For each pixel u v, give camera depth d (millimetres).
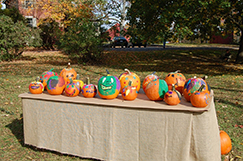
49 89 3240
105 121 2848
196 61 14508
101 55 13711
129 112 2744
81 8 16344
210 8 9578
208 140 2576
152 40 10023
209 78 9383
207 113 2562
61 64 13227
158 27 9812
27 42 13930
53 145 3137
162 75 10016
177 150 2623
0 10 19375
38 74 9750
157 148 2682
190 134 2588
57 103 3053
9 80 8398
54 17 18047
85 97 3184
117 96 3311
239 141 3760
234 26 12945
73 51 12727
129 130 2766
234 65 13047
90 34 12359
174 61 14398
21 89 7074
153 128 2678
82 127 2959
